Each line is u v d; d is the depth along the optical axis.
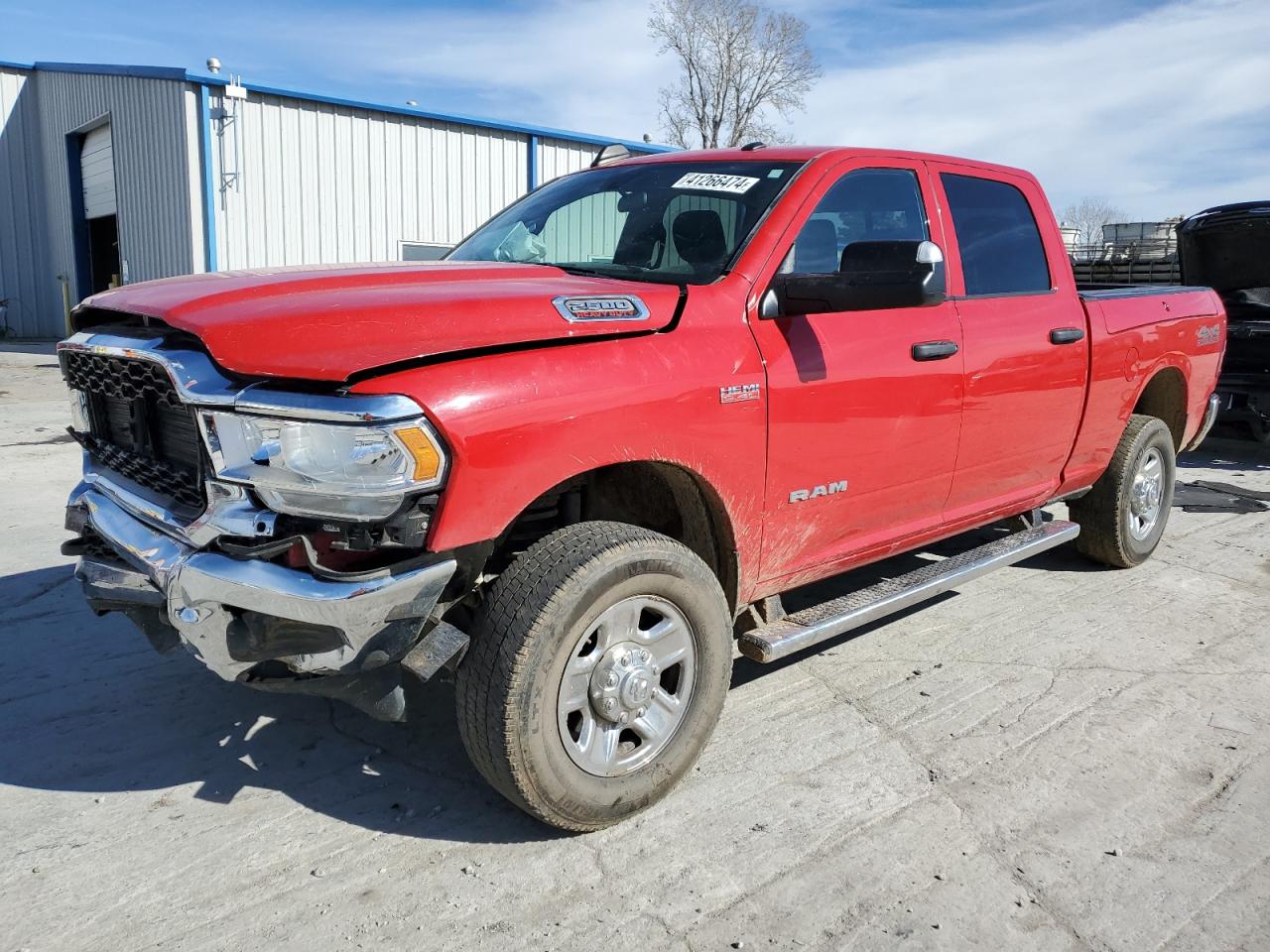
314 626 2.40
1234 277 9.03
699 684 2.99
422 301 2.61
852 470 3.47
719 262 3.22
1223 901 2.56
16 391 12.98
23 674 3.78
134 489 2.85
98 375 2.98
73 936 2.34
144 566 2.60
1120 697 3.80
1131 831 2.88
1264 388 8.72
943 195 4.02
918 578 3.91
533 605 2.55
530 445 2.50
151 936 2.35
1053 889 2.60
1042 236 4.55
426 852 2.72
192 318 2.50
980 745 3.39
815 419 3.25
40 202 24.75
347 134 17.61
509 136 19.72
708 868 2.66
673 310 2.96
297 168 17.12
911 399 3.61
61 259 24.14
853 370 3.37
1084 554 5.53
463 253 4.09
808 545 3.46
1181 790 3.12
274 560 2.38
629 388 2.72
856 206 3.63
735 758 3.28
